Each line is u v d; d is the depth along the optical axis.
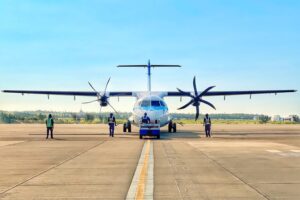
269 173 12.30
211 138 29.69
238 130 46.50
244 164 14.41
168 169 13.16
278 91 40.78
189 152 18.69
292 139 28.61
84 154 17.83
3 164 14.45
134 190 9.77
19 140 27.47
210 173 12.30
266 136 32.69
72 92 41.09
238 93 41.22
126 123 39.06
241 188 9.97
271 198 8.84
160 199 8.83
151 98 31.52
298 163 14.69
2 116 125.81
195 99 37.34
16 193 9.45
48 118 29.25
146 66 42.03
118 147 21.47
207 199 8.80
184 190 9.75
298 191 9.59
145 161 15.23
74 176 11.80
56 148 20.92
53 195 9.23
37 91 40.88
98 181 11.00
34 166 13.94
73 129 49.81
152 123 29.17
